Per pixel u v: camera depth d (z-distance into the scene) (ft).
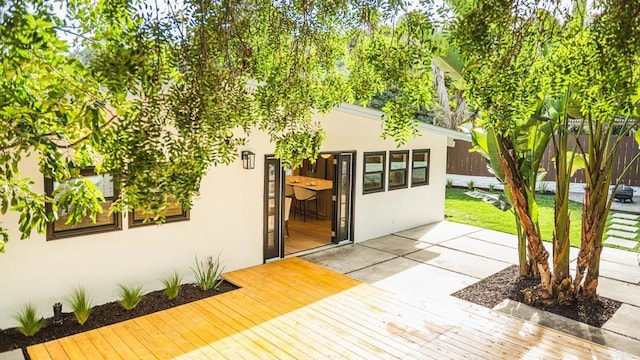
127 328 17.25
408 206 35.32
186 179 8.45
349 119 29.35
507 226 36.94
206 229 22.84
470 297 21.12
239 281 22.67
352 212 30.71
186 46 8.77
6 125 7.80
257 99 12.24
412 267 25.72
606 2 8.04
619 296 21.47
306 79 12.99
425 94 11.10
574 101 17.72
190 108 8.73
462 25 9.23
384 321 18.25
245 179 24.26
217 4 9.51
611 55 7.80
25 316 16.89
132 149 7.83
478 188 55.98
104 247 19.33
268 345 16.08
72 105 7.93
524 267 23.84
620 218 39.40
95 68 7.18
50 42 6.96
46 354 15.16
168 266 21.53
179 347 15.87
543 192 51.47
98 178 18.90
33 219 9.40
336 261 26.63
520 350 15.97
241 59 10.57
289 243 30.07
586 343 16.58
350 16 12.27
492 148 21.26
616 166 48.11
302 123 13.52
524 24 9.17
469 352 15.74
